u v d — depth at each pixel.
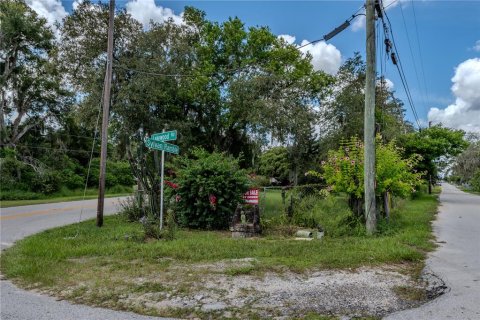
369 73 9.63
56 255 7.21
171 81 18.30
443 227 11.34
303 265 6.30
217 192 11.20
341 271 6.03
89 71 17.78
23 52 36.22
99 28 17.94
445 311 4.41
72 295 5.02
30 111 38.03
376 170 10.41
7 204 21.42
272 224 10.91
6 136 34.91
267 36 22.09
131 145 18.86
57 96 37.97
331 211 11.06
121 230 10.31
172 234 9.00
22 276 5.93
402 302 4.74
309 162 23.50
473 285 5.43
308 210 11.42
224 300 4.78
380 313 4.36
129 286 5.32
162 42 18.78
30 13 35.53
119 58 17.77
